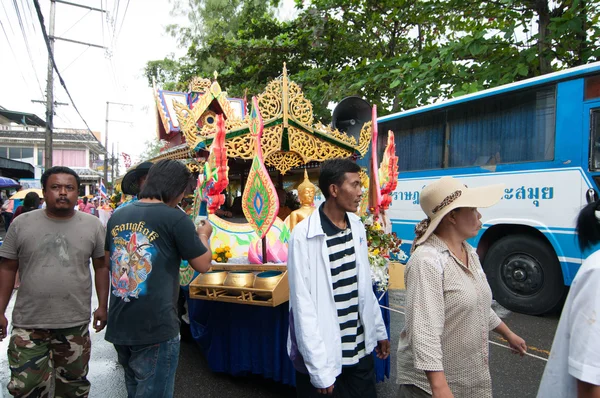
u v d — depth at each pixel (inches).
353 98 159.9
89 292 104.3
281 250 131.2
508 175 226.4
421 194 77.1
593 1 238.7
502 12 291.0
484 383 69.6
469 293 68.4
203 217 130.5
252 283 111.3
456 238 72.8
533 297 214.1
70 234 100.8
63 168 100.7
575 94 200.1
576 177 197.5
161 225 85.7
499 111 236.7
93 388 139.7
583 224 64.4
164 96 211.8
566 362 57.7
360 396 85.4
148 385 82.9
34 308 96.3
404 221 297.7
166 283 85.4
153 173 91.0
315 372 73.6
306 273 79.4
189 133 126.5
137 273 84.1
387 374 131.6
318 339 75.4
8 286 99.0
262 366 124.3
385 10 379.2
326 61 454.6
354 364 82.6
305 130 133.9
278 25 505.0
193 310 140.5
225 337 132.8
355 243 85.4
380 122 313.9
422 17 336.2
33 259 97.3
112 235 88.6
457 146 260.8
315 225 81.4
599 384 49.6
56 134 1254.3
